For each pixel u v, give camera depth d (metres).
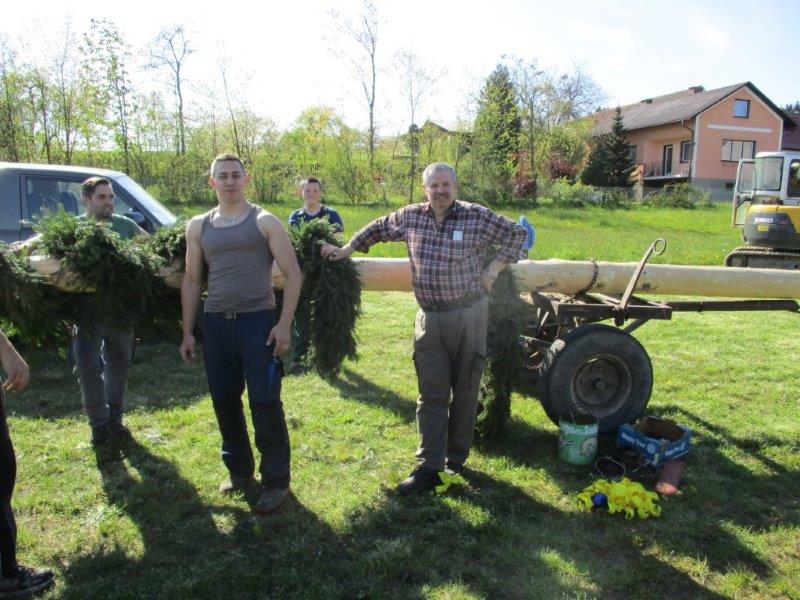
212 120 24.17
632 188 36.59
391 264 3.94
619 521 3.15
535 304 4.47
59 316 3.34
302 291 3.53
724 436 4.28
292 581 2.63
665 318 4.04
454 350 3.35
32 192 5.72
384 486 3.46
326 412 4.53
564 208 29.38
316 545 2.90
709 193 35.34
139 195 6.09
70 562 2.77
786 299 4.68
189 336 3.18
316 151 27.86
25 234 5.60
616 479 3.53
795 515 3.28
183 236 3.40
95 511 3.16
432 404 3.41
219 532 2.99
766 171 12.43
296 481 3.50
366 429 4.23
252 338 3.00
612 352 3.97
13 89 16.20
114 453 3.75
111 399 3.85
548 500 3.37
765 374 5.66
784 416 4.69
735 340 6.89
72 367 5.10
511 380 3.93
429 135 28.73
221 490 3.34
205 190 21.75
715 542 3.00
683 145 40.41
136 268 3.23
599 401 4.13
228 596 2.55
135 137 19.30
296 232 3.47
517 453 3.93
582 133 37.12
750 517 3.25
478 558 2.84
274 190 24.62
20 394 4.73
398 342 6.52
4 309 3.09
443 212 3.22
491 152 30.42
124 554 2.81
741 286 4.56
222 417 3.21
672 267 4.51
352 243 3.40
